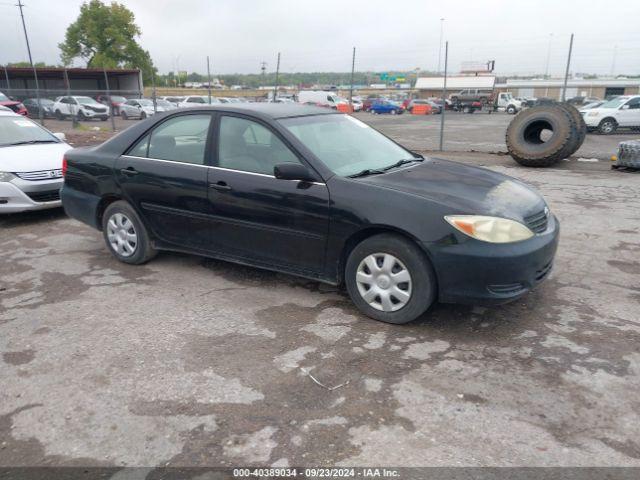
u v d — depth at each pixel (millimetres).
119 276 4867
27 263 5301
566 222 6457
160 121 4809
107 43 57188
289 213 3984
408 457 2455
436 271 3490
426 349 3426
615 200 7672
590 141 18047
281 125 4168
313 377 3123
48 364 3326
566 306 4027
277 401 2898
